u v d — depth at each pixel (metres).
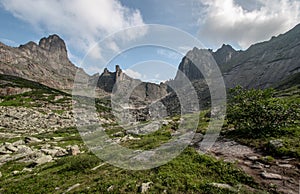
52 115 63.84
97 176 11.05
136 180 9.56
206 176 9.67
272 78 117.00
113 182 9.52
